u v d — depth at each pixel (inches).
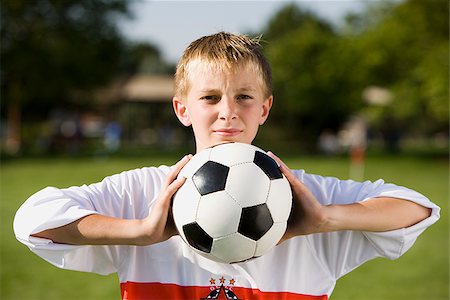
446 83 943.7
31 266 255.3
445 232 347.6
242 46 82.8
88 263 83.9
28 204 78.7
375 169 815.1
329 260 88.5
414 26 1095.0
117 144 1119.6
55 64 1072.2
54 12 1072.8
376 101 1210.0
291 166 807.1
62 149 1111.0
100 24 1130.0
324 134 1304.1
